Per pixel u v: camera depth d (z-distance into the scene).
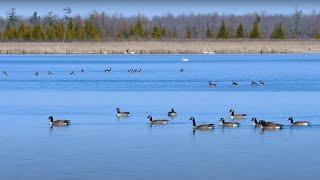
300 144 42.34
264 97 69.19
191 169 35.81
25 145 42.12
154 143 42.81
